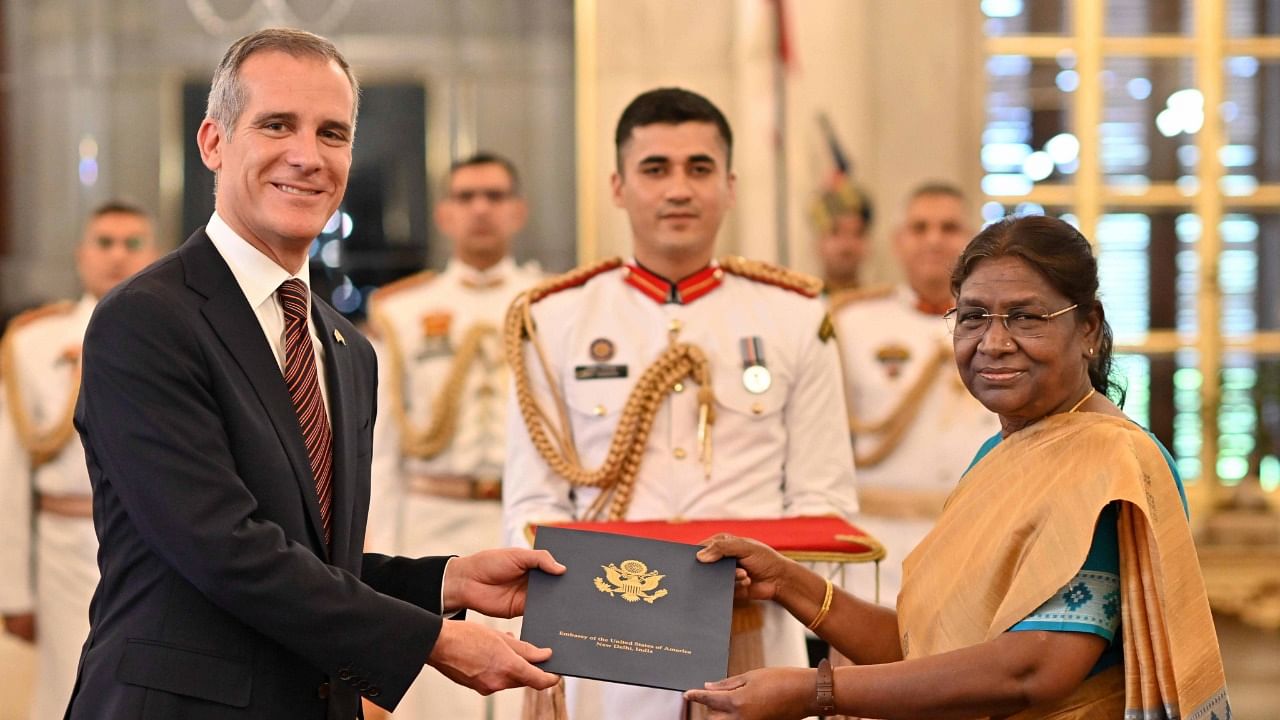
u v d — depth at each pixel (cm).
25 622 469
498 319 489
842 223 572
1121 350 618
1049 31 618
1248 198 620
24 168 605
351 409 232
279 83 218
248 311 217
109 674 205
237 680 207
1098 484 202
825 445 300
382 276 606
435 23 609
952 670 206
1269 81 622
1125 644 201
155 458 203
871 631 247
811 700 215
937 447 481
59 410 468
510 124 608
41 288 602
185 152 610
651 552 243
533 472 298
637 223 303
